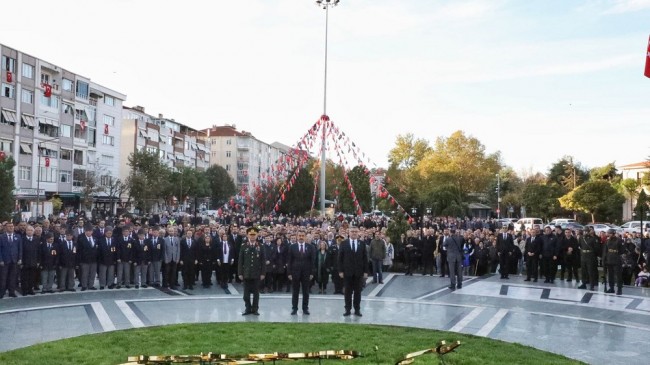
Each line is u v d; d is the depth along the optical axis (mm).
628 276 20328
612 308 14492
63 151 61906
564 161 85125
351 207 57375
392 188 57875
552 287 18609
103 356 8844
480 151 74312
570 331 11586
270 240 17453
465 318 12945
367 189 57156
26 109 55531
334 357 7340
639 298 16266
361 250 13125
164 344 9688
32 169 56281
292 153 34094
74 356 8828
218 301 15133
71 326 11523
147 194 64875
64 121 62000
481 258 22141
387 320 12602
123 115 84000
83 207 60312
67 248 16828
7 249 15445
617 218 55625
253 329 11094
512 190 87938
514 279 20828
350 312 13445
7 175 36125
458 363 8680
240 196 48969
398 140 85375
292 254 13445
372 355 9070
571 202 56531
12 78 53281
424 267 21734
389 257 21656
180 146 99500
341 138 32062
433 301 15477
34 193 55281
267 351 9180
